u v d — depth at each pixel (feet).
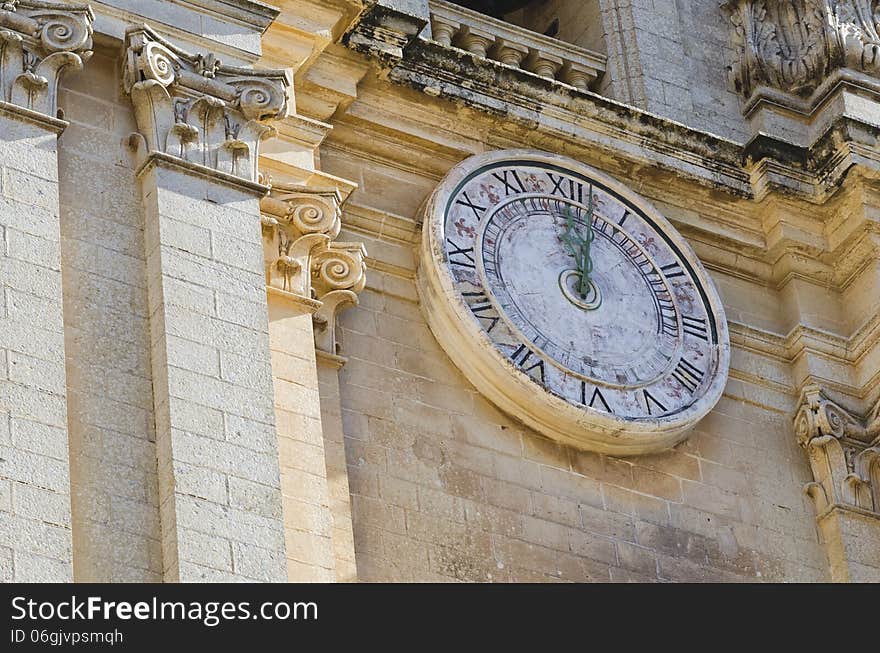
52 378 94.94
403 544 106.52
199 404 97.04
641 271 116.98
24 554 90.94
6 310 95.55
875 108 123.75
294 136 111.75
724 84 126.72
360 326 111.14
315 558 101.96
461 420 110.52
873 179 120.98
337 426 107.55
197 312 99.19
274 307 107.34
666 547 111.65
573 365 112.88
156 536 94.48
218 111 104.78
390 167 115.96
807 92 125.39
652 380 114.01
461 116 117.19
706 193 120.67
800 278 121.08
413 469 108.47
